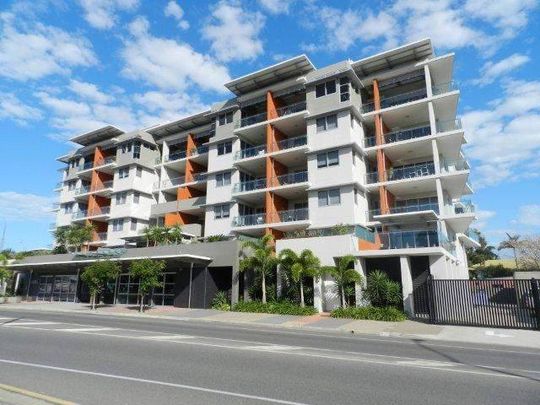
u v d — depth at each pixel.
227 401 5.80
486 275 65.69
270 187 35.16
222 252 27.92
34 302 35.47
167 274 30.27
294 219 33.78
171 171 49.00
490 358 10.46
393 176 32.78
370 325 18.55
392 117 34.81
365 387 6.79
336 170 32.44
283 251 24.41
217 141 40.66
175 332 14.70
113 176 53.09
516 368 8.98
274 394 6.22
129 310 26.67
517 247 64.75
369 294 23.12
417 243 23.84
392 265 25.69
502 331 16.80
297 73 36.91
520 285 18.25
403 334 16.06
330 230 26.73
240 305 24.97
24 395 5.86
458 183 32.22
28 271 39.34
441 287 19.72
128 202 46.94
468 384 7.16
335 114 33.66
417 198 34.81
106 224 51.62
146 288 25.83
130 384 6.64
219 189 39.41
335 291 24.20
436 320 19.31
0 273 35.44
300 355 9.91
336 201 31.97
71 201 54.81
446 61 32.44
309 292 24.75
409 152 34.06
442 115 34.78
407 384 7.07
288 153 35.16
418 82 35.09
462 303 19.16
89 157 55.41
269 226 34.00
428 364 9.12
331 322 19.58
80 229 46.00
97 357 9.05
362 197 33.00
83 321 18.48
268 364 8.61
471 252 76.62
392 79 34.91
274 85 37.94
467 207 31.20
